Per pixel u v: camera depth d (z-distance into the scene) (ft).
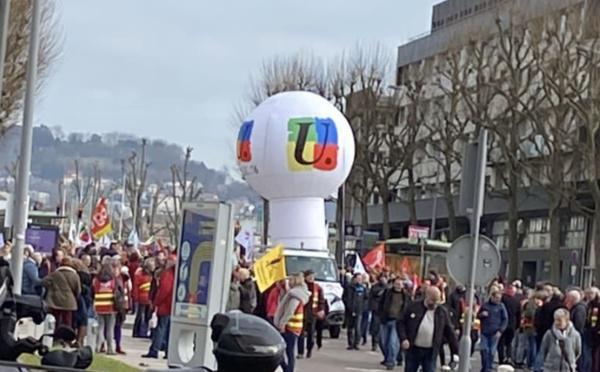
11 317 16.65
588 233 186.91
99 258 88.79
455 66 174.09
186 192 269.03
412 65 249.55
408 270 149.07
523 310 85.51
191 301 49.16
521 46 149.59
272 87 199.72
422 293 60.54
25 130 59.57
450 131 182.29
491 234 231.91
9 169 151.84
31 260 65.77
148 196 313.53
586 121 134.62
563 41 138.31
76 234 179.63
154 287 81.20
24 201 59.16
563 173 145.59
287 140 114.11
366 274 106.42
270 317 68.95
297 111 115.14
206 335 48.57
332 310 105.40
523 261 216.33
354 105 196.34
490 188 175.83
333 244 196.24
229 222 49.11
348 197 207.31
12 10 96.84
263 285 68.54
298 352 82.53
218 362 13.79
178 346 49.44
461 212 48.57
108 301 69.10
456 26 229.25
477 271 49.78
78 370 11.57
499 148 165.27
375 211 273.13
